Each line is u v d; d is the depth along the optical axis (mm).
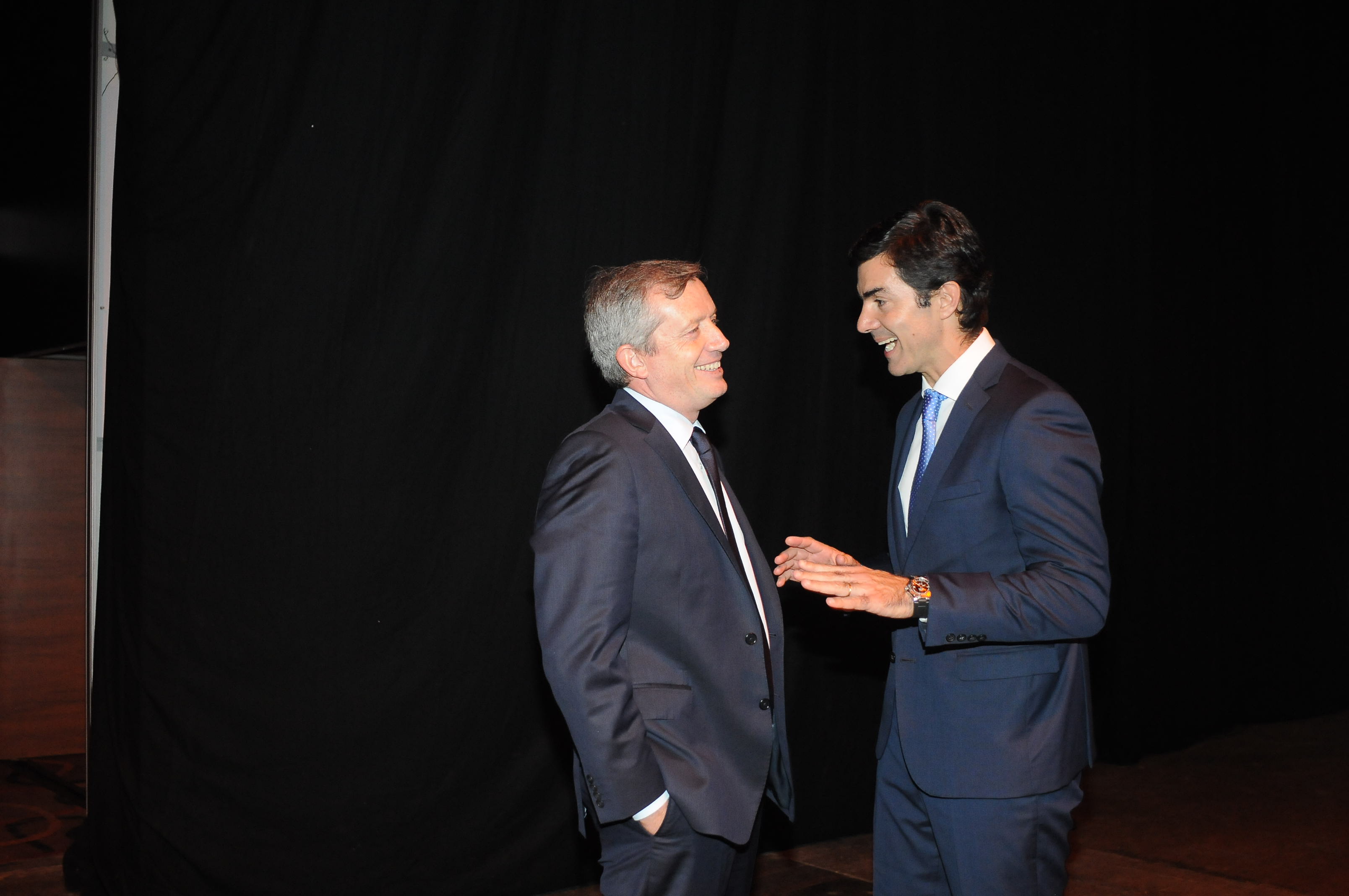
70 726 4133
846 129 3422
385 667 2615
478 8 2707
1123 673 4320
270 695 2486
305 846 2521
